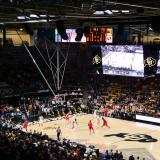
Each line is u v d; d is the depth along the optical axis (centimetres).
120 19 1747
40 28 2780
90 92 3750
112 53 3102
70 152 1767
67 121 3019
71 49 4325
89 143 2383
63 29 1822
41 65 4184
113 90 3794
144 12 1484
